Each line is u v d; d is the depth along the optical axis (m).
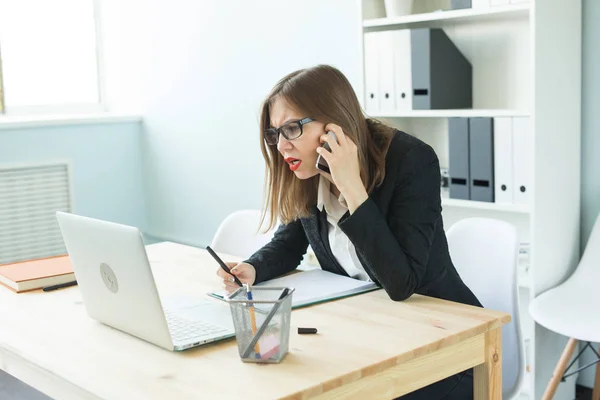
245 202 4.44
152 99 4.99
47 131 4.71
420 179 1.90
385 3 3.22
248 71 4.28
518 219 3.22
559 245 2.95
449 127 3.03
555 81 2.84
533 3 2.68
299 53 3.99
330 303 1.86
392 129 1.99
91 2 5.33
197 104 4.66
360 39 3.30
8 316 1.88
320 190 2.01
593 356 3.17
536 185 2.79
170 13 4.73
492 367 1.73
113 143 5.02
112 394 1.36
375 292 1.95
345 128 1.84
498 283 2.17
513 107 3.17
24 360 1.61
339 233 2.05
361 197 1.82
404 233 1.88
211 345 1.60
